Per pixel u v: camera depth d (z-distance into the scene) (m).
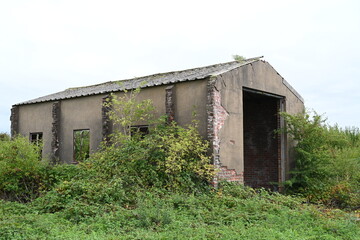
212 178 11.36
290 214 9.03
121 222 8.12
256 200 10.23
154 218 8.27
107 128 14.41
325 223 8.37
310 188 13.67
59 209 9.73
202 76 11.91
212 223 8.37
